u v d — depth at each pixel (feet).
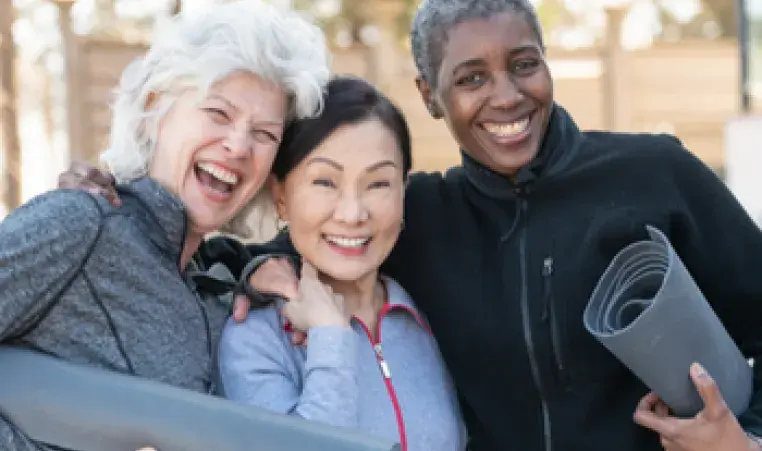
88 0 31.53
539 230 6.72
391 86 23.07
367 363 6.25
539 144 6.70
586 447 6.54
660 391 5.96
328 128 6.06
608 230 6.56
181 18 6.23
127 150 6.17
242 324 6.14
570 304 6.54
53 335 5.47
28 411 5.25
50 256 5.30
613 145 6.88
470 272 6.85
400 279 6.98
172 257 5.91
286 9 6.52
